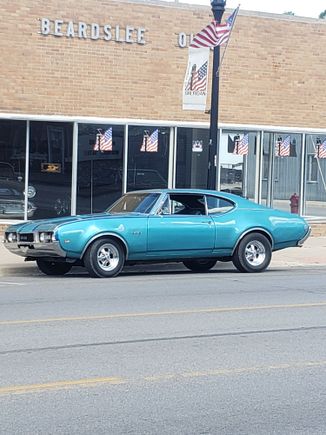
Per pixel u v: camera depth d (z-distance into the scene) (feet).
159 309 33.45
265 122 70.18
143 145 65.46
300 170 72.43
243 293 39.01
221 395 20.36
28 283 42.75
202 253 46.55
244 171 69.72
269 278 46.19
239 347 25.84
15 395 20.12
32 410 18.94
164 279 45.24
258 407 19.42
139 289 40.24
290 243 49.55
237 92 68.74
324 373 22.63
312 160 72.90
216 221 46.75
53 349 25.18
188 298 36.96
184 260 47.19
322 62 72.33
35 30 61.16
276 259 56.39
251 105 69.41
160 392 20.53
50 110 62.03
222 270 51.16
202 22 66.74
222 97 68.18
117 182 64.69
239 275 47.78
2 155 61.46
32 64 61.26
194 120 67.21
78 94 62.90
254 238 48.39
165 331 28.40
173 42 65.92
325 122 72.95
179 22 65.98
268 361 23.98
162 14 65.36
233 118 68.74
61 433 17.37
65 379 21.61
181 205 46.62
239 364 23.53
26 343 26.03
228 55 68.23
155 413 18.85
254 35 69.10
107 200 64.44
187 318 31.19
